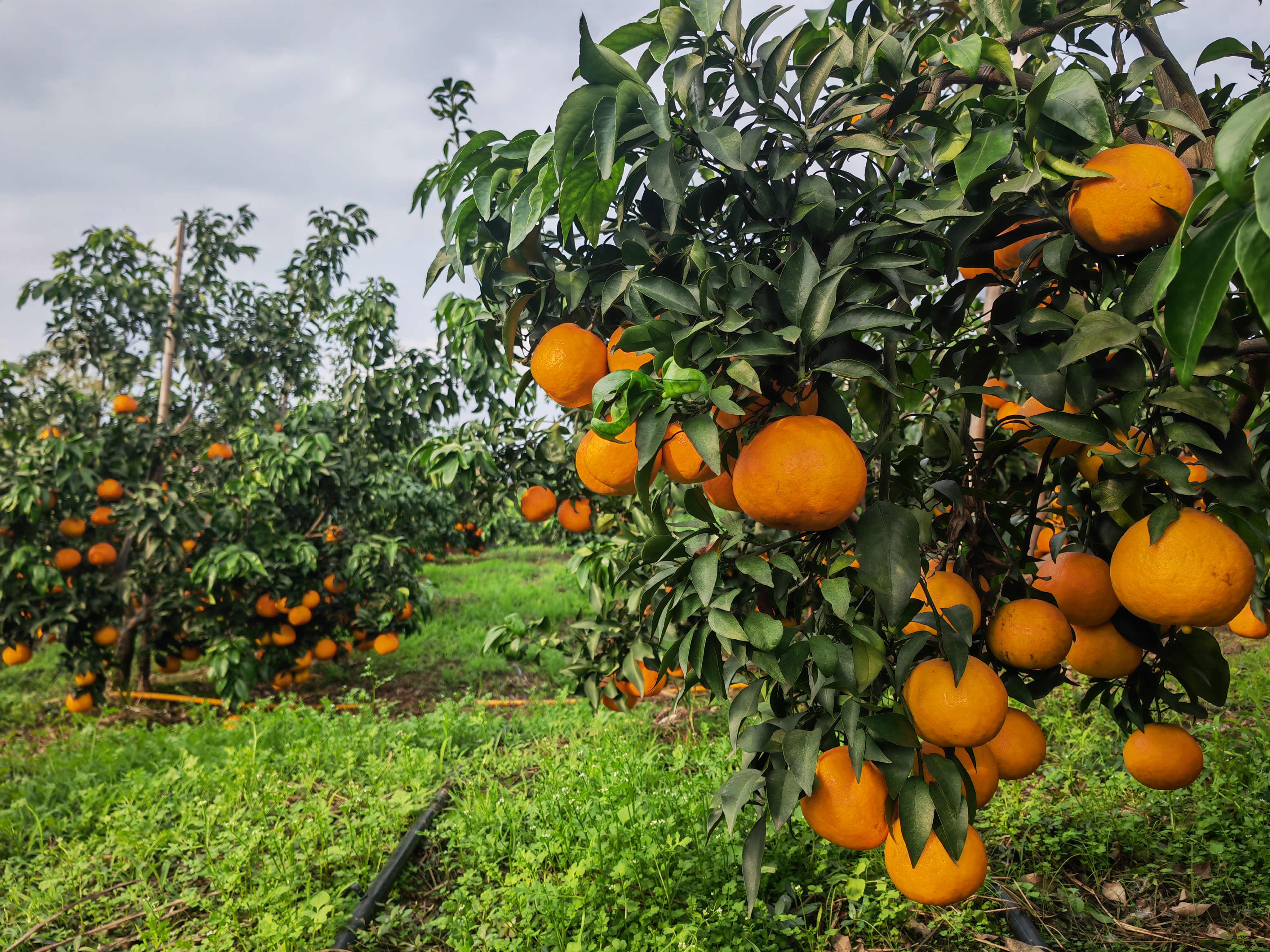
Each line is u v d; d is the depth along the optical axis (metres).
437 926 3.42
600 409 1.19
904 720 1.43
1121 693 2.46
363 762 5.37
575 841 3.85
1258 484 1.41
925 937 3.21
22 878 4.08
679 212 1.57
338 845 4.11
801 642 1.52
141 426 7.61
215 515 7.31
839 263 1.43
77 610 7.05
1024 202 1.46
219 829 4.36
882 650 1.46
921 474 1.80
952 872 1.44
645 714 5.95
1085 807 3.87
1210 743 4.23
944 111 1.74
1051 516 2.32
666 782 4.45
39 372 8.48
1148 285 1.32
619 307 1.64
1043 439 1.71
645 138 1.49
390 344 7.98
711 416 1.25
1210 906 3.23
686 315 1.40
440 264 1.85
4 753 6.08
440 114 2.29
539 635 3.98
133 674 8.97
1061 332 1.46
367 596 7.95
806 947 3.12
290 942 3.19
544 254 1.73
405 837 4.16
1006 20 1.62
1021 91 1.55
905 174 1.85
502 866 3.98
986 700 1.35
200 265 8.30
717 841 3.70
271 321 8.81
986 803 1.58
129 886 3.93
